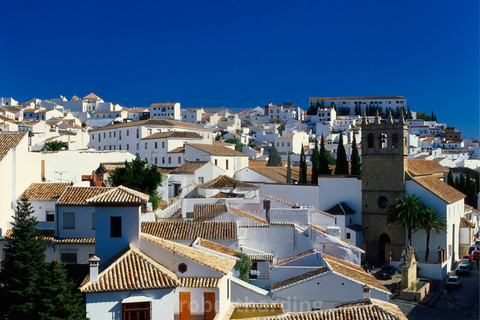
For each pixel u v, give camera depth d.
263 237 58.22
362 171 86.06
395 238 82.06
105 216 37.97
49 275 37.44
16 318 34.94
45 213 56.62
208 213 61.88
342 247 57.31
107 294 33.25
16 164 57.78
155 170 78.06
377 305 35.81
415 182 82.06
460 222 91.19
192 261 36.97
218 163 109.38
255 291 44.28
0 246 53.22
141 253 36.84
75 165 81.88
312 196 90.00
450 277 70.94
